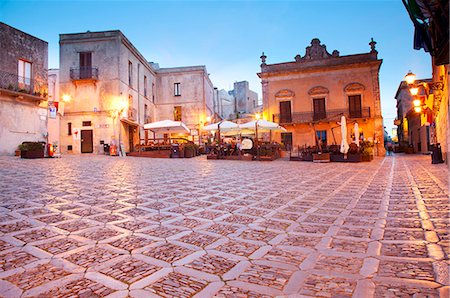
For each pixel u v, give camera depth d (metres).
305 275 2.15
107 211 4.15
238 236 3.08
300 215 3.91
